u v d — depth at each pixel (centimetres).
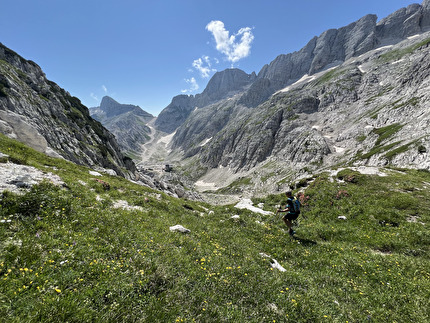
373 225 1714
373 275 991
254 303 662
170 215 1720
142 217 1359
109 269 613
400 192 2288
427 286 866
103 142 11900
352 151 16562
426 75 16475
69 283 525
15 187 985
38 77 11644
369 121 18738
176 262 777
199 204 3628
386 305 775
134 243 855
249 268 873
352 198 2241
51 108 9519
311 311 664
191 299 600
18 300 435
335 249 1313
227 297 660
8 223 718
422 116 12094
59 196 1066
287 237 1445
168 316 515
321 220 1933
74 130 9681
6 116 3156
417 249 1319
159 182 8744
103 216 1080
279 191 17450
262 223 1781
